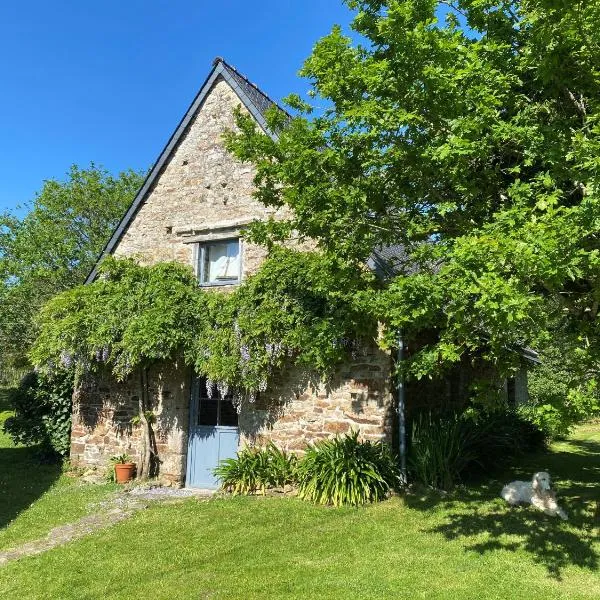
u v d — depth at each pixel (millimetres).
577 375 5488
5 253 25625
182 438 10703
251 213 10852
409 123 5578
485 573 5672
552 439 14641
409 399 10008
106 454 11562
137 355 9953
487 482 9641
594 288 5469
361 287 7566
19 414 12750
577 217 4410
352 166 6387
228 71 11492
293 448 9664
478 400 6137
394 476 8797
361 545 6582
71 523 8156
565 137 5367
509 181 6578
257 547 6664
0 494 9898
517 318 4277
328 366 9172
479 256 4500
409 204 6496
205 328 10133
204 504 8742
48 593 5688
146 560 6445
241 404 10234
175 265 11094
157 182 12156
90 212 27312
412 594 5227
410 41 5133
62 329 10688
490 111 5074
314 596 5266
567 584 5387
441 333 5895
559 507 7539
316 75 6363
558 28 5090
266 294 9547
